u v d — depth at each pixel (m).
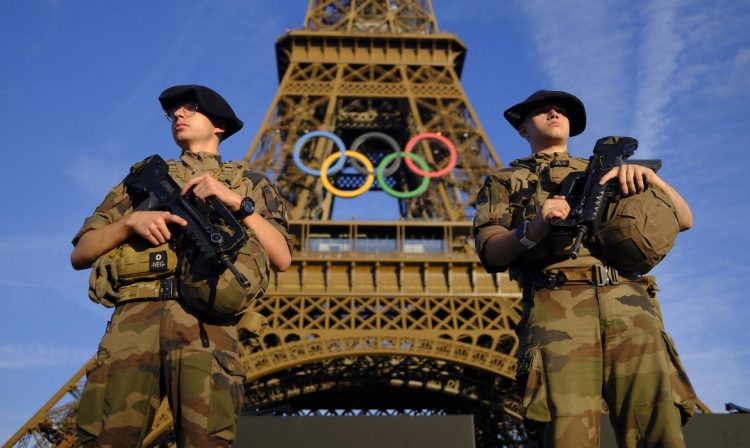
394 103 94.69
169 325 9.37
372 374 67.88
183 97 11.17
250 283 9.33
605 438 22.34
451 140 78.44
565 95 11.82
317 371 67.12
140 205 10.36
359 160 80.12
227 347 9.52
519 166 11.64
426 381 68.38
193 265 9.40
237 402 9.41
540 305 10.32
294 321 62.19
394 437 22.95
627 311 10.01
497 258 10.53
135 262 9.71
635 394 9.58
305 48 86.75
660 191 10.44
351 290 63.19
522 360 10.16
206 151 11.09
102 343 9.61
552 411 9.67
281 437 22.78
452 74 85.19
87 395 9.31
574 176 10.68
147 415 9.40
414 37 86.50
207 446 8.97
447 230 70.19
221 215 9.48
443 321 60.47
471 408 84.19
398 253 64.81
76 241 10.57
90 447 9.12
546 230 9.87
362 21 94.31
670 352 10.05
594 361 9.85
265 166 74.62
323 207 81.75
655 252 9.97
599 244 10.28
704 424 22.55
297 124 78.88
